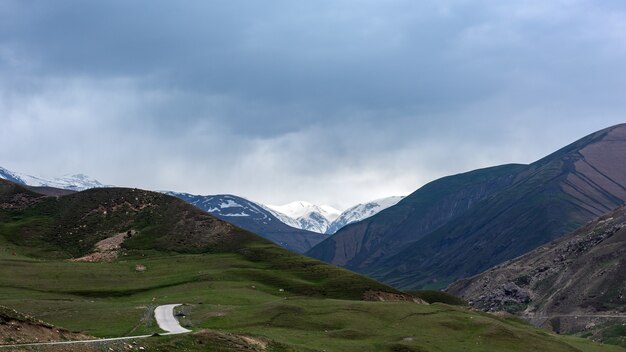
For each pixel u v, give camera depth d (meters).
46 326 64.06
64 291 132.50
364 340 94.00
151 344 65.69
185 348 67.06
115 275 152.12
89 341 61.97
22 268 150.12
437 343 97.31
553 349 106.69
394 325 106.00
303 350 78.44
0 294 121.75
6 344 55.16
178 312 100.50
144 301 119.06
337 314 107.31
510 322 151.00
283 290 145.50
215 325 93.56
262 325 96.38
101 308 103.62
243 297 125.94
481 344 101.56
